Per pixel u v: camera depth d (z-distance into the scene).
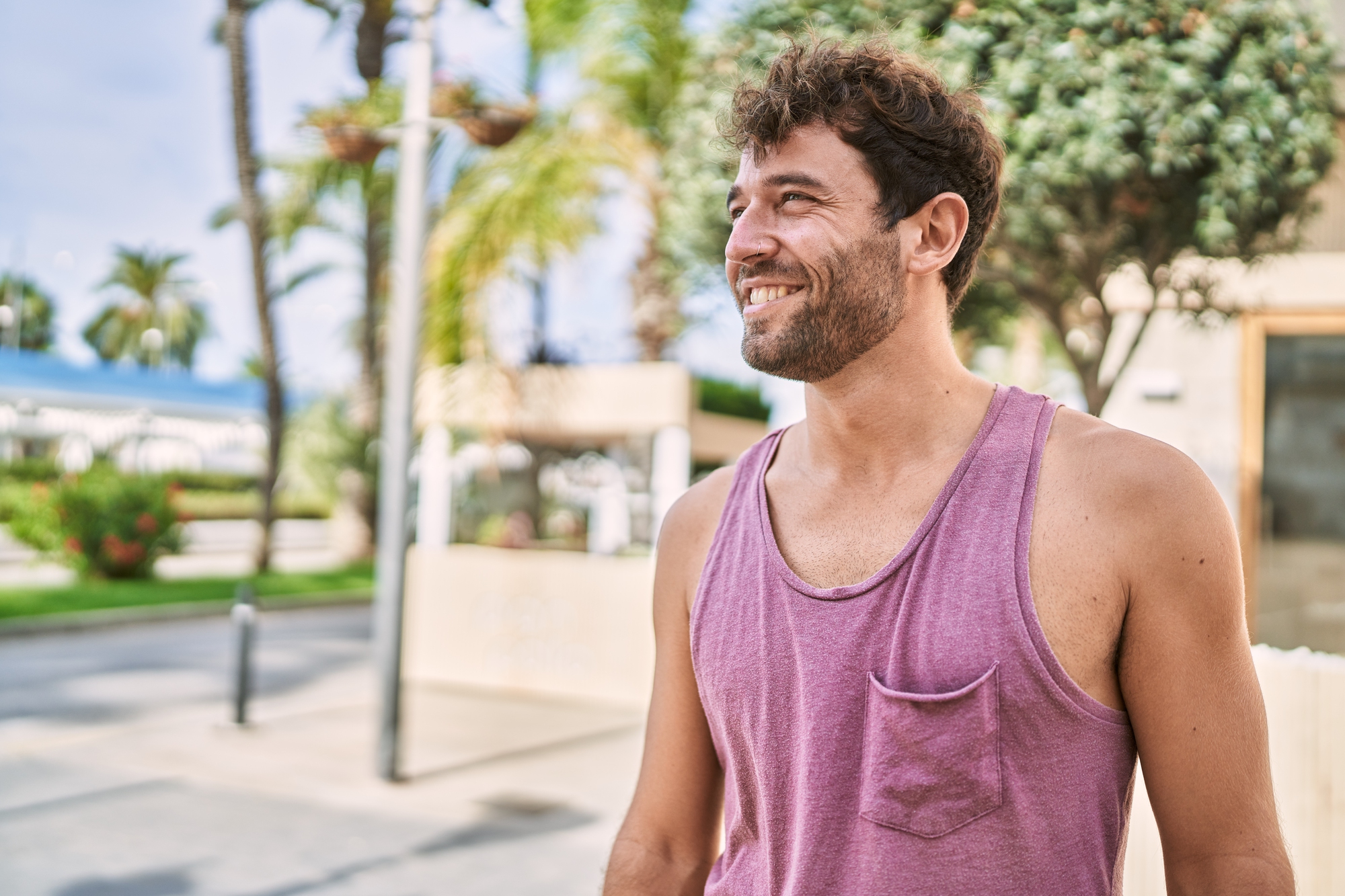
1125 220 5.09
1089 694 0.89
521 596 7.98
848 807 0.92
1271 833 0.88
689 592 1.16
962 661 0.88
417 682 8.19
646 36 8.88
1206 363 6.65
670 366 11.16
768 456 1.13
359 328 18.11
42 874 4.02
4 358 20.06
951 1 4.69
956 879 0.86
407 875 4.06
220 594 14.10
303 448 21.08
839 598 0.95
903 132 0.97
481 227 8.04
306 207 15.55
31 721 6.86
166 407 21.70
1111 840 0.90
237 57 14.80
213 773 5.46
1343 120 5.38
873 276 0.96
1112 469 0.90
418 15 5.52
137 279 46.00
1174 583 0.87
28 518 15.16
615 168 8.96
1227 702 0.88
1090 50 4.51
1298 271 6.32
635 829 1.17
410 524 5.48
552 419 9.43
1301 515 6.43
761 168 1.01
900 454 0.99
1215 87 4.52
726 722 1.03
